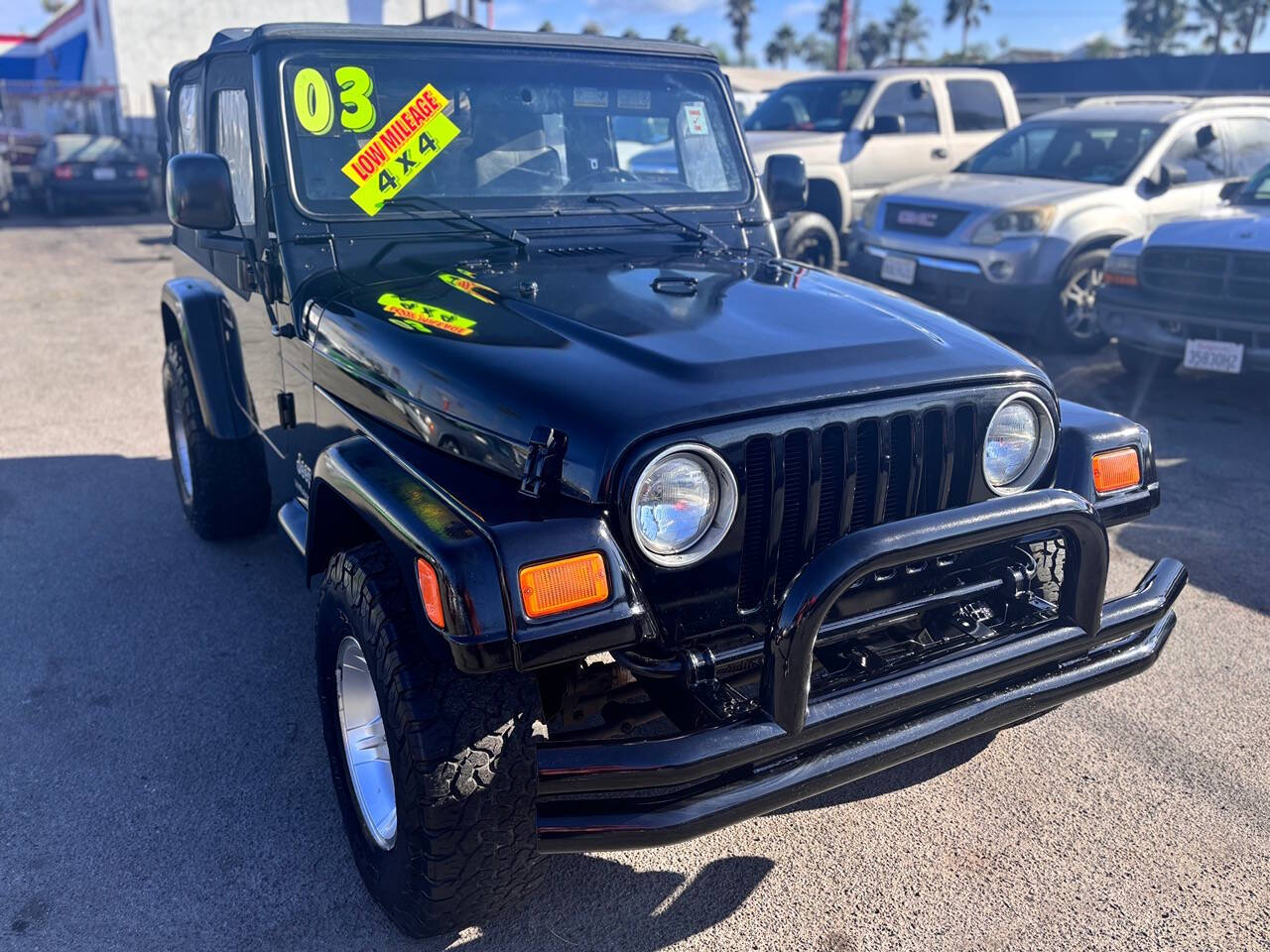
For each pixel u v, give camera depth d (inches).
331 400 111.4
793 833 112.0
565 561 77.3
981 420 96.7
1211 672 142.3
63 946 96.4
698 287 111.1
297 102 117.8
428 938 96.3
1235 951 95.0
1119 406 261.4
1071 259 297.7
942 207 313.1
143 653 148.6
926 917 99.8
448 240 121.2
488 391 88.9
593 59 135.3
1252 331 236.4
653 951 96.1
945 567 97.6
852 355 93.7
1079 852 108.3
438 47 125.9
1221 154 328.5
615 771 77.2
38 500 205.5
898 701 85.0
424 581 79.0
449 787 82.2
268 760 124.6
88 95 1015.0
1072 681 95.2
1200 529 188.2
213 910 101.2
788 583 90.9
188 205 111.8
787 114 418.3
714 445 82.8
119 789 119.0
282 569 174.9
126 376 299.6
